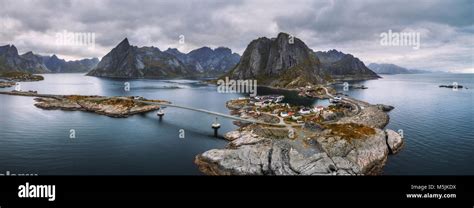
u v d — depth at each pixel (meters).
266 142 85.56
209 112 132.62
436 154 86.62
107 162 80.94
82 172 74.19
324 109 138.25
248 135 98.06
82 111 162.12
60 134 109.94
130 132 113.94
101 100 180.00
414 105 185.12
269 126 104.06
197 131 115.88
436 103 193.62
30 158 83.69
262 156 76.25
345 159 75.25
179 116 148.62
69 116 146.75
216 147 94.38
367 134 87.88
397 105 185.25
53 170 75.25
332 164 72.25
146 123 131.25
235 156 77.06
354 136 84.25
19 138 103.62
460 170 75.12
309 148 81.56
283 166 72.75
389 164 79.25
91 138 104.62
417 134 108.81
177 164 79.38
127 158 84.06
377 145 84.75
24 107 172.00
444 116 144.62
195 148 93.25
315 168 70.94
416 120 135.12
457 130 114.50
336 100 189.75
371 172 74.00
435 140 100.69
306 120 114.25
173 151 90.25
